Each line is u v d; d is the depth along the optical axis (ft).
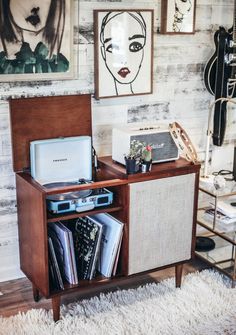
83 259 8.27
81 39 8.71
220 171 10.62
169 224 8.56
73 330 7.67
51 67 8.53
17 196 8.46
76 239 8.48
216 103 10.16
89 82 9.00
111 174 8.28
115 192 8.26
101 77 8.97
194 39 9.84
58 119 8.59
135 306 8.34
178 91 10.00
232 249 9.92
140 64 9.28
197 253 10.00
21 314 8.09
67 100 8.61
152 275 9.48
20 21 8.05
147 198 8.18
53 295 7.75
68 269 7.97
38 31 8.23
